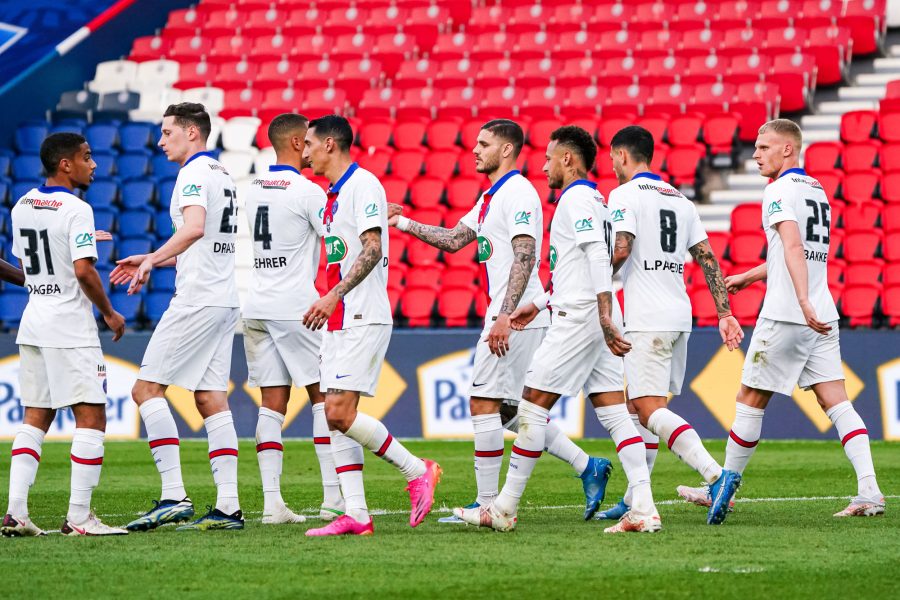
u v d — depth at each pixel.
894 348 44.47
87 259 23.45
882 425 44.53
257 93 71.25
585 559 20.19
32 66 68.50
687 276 53.50
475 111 68.38
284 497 31.28
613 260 24.00
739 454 26.58
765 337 26.14
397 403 47.22
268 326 26.33
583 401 46.59
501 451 25.17
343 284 22.52
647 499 23.48
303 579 18.59
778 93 66.62
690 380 45.72
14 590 17.88
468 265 56.62
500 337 22.86
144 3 78.19
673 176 61.06
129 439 47.88
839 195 57.84
